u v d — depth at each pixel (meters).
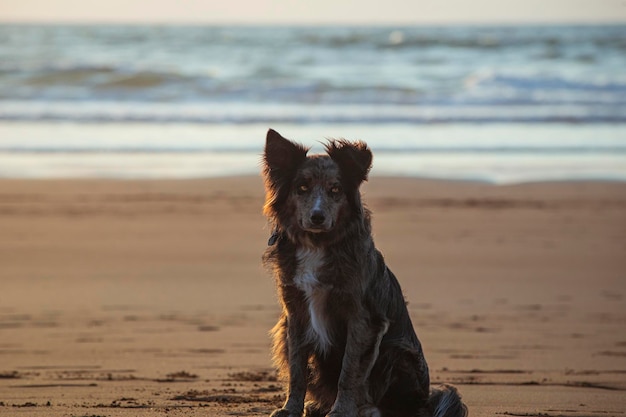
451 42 51.72
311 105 32.97
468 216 17.25
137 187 19.77
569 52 47.81
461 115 30.77
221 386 7.96
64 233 15.74
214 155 23.89
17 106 32.16
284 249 6.56
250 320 10.86
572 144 26.09
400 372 6.67
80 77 37.75
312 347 6.61
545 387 8.12
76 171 21.59
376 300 6.50
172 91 35.88
